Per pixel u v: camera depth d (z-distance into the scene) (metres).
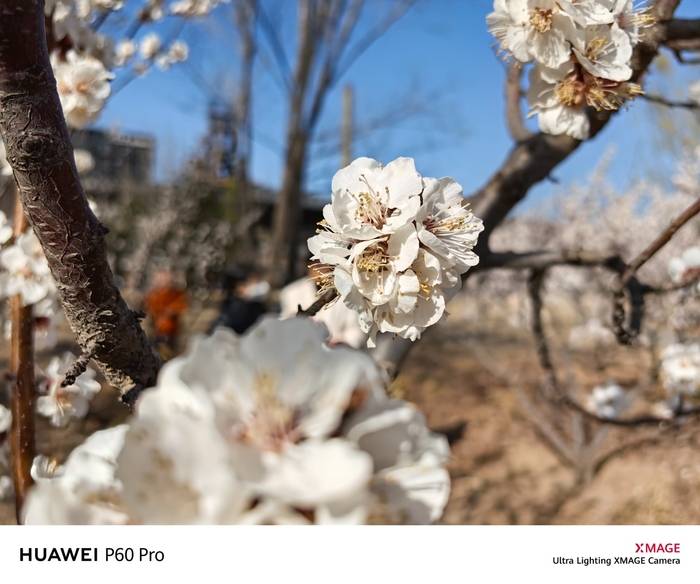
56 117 0.14
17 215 0.27
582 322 1.26
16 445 0.23
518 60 0.22
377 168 0.17
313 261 0.18
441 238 0.17
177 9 0.45
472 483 0.76
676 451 0.77
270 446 0.09
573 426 0.80
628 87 0.21
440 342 1.53
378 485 0.09
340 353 0.10
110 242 1.61
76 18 0.29
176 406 0.09
